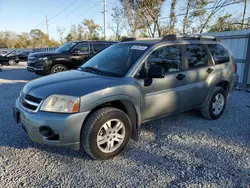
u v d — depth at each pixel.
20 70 14.09
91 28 40.00
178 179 2.42
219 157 2.87
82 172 2.54
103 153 2.76
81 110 2.51
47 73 8.79
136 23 21.52
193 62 3.74
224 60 4.34
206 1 18.09
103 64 3.43
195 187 2.28
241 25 17.00
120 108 3.07
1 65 18.25
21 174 2.49
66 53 9.08
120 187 2.29
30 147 3.11
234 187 2.28
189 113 4.55
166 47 3.42
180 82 3.49
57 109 2.49
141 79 3.05
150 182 2.37
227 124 4.02
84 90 2.58
